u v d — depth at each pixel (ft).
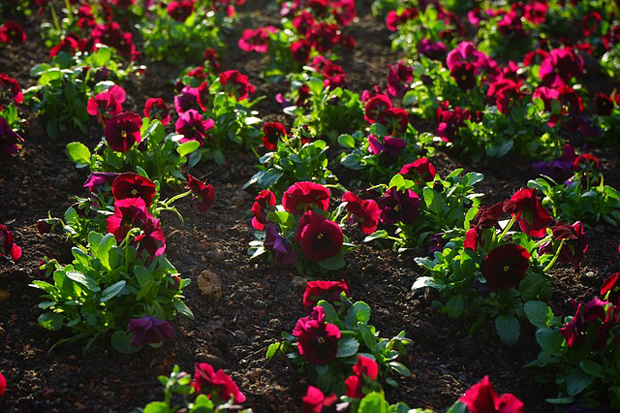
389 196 14.62
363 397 10.28
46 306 11.99
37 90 19.03
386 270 14.49
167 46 23.56
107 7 25.04
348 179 17.43
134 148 16.08
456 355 12.82
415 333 13.10
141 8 26.63
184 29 23.68
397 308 13.67
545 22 28.22
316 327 11.51
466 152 18.74
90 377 11.72
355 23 28.73
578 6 29.17
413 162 16.79
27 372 11.76
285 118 19.97
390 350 12.03
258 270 14.29
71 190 16.57
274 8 29.89
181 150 16.25
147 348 12.17
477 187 17.56
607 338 11.32
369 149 17.17
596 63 24.41
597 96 19.57
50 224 14.07
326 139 18.93
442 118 18.53
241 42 23.63
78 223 14.34
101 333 12.25
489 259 12.37
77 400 11.33
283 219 14.16
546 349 11.66
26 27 25.14
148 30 24.77
